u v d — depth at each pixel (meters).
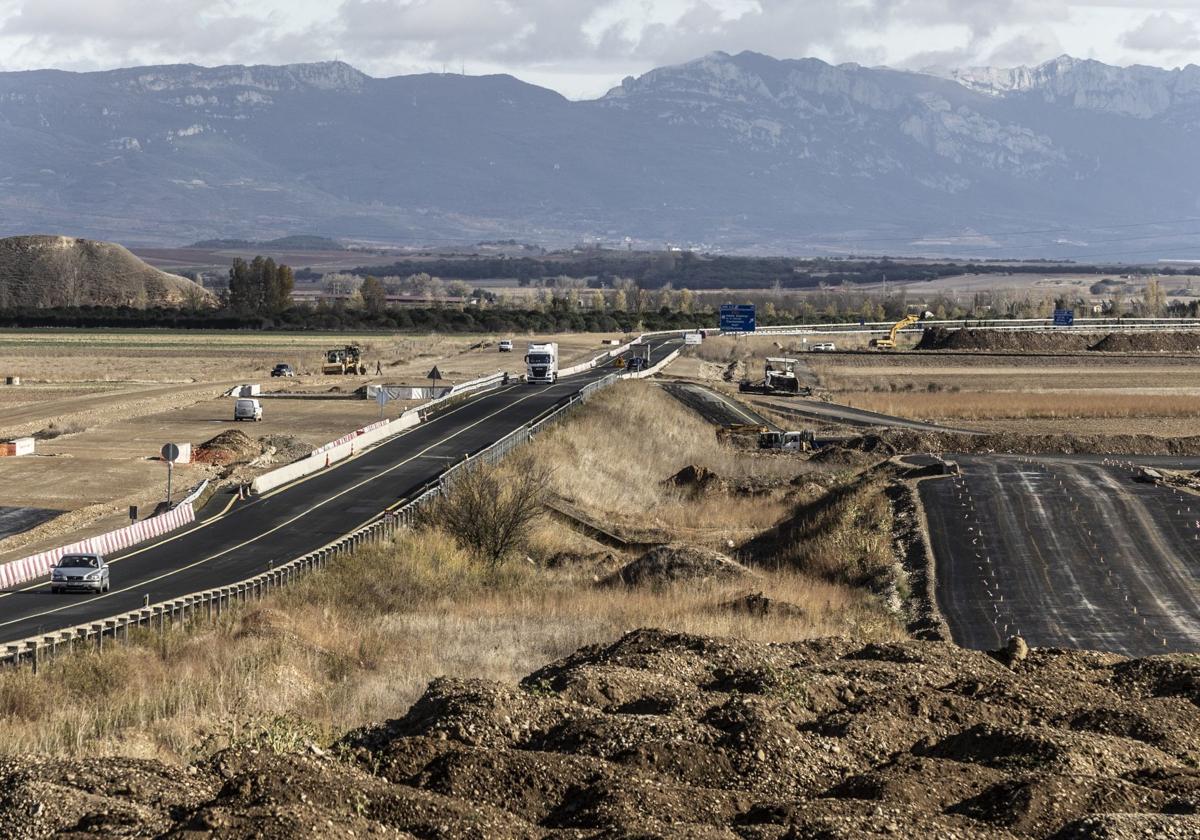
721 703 28.89
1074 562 63.03
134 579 56.72
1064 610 55.72
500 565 64.69
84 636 43.66
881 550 65.44
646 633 37.81
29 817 20.61
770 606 53.16
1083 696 32.03
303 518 71.31
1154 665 34.62
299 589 53.09
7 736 31.56
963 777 23.72
